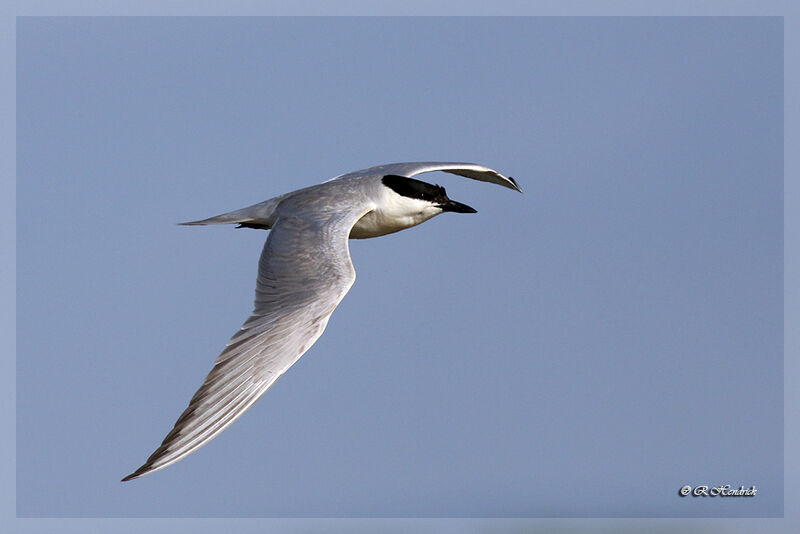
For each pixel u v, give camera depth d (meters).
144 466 9.40
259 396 10.26
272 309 11.02
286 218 12.77
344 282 11.24
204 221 13.73
